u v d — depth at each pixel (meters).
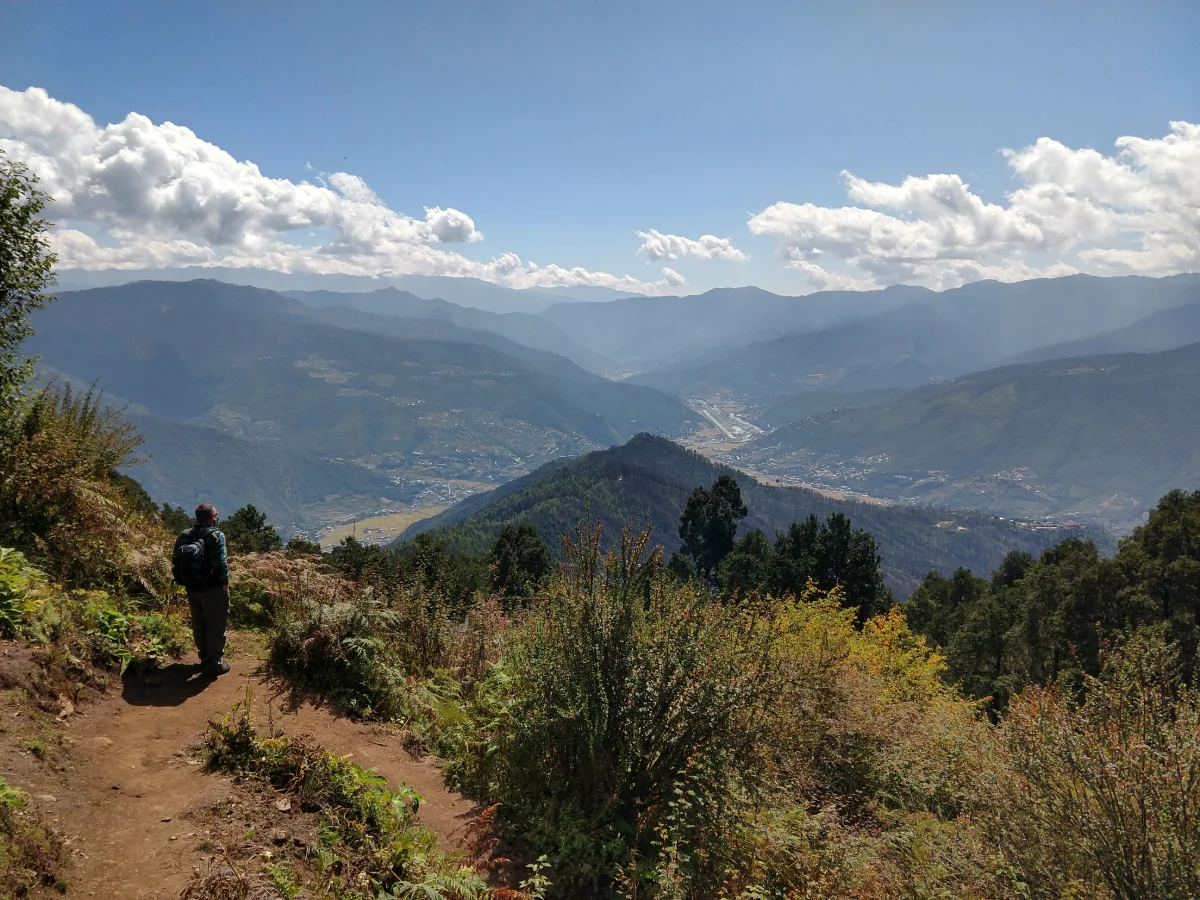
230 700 5.32
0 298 7.34
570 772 4.99
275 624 7.12
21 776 3.46
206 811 3.66
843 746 7.06
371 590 7.40
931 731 7.88
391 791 4.64
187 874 3.12
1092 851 4.26
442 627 7.88
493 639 7.53
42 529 6.41
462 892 3.55
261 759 4.32
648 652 4.94
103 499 7.04
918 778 6.91
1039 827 4.62
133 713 4.77
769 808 5.28
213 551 5.64
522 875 4.15
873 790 6.75
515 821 4.73
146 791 3.79
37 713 4.12
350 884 3.42
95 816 3.44
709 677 4.86
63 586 5.79
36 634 4.78
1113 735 4.42
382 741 5.53
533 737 5.11
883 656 14.11
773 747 6.08
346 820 3.90
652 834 4.64
